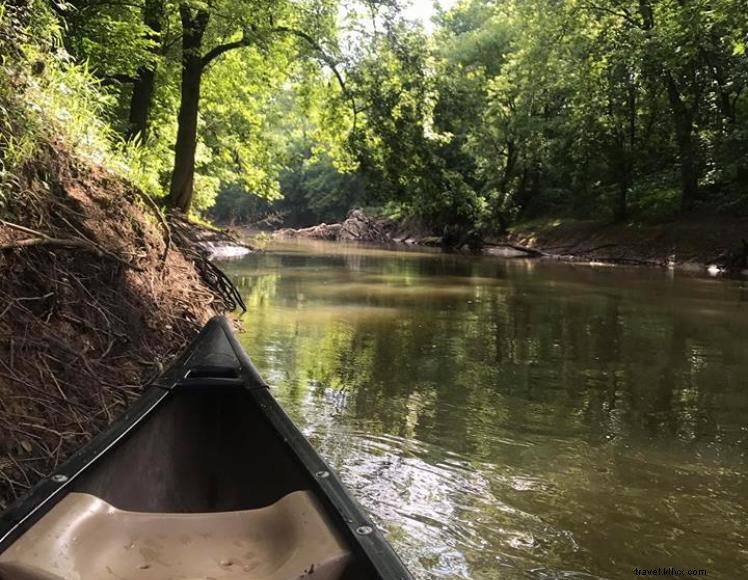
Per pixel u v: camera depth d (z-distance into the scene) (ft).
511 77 101.35
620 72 81.51
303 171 190.49
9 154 18.51
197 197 81.56
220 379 13.92
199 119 76.74
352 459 16.31
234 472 12.53
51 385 15.08
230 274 57.98
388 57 58.80
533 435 18.54
